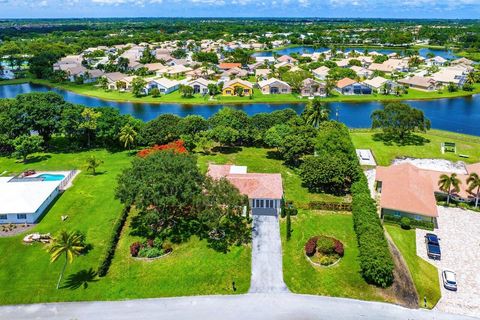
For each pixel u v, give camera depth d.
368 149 92.00
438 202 65.56
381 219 60.59
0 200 60.44
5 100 93.38
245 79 182.25
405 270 48.69
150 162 56.78
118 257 50.88
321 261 49.53
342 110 133.62
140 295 44.50
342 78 168.50
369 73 184.88
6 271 48.38
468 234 56.56
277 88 155.50
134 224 58.88
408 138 99.62
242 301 43.56
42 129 92.06
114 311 42.16
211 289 45.47
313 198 67.44
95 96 154.25
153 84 158.75
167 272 48.06
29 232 56.75
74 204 64.88
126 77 172.38
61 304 43.22
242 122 92.94
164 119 90.25
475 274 48.22
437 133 103.62
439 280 47.22
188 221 59.06
